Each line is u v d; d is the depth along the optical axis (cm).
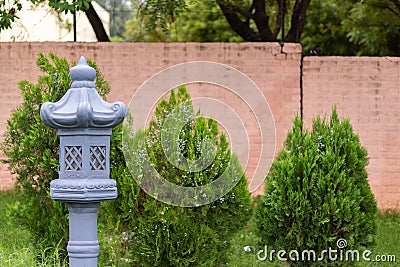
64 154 530
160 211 666
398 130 1248
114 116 526
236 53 1248
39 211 719
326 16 2027
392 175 1248
